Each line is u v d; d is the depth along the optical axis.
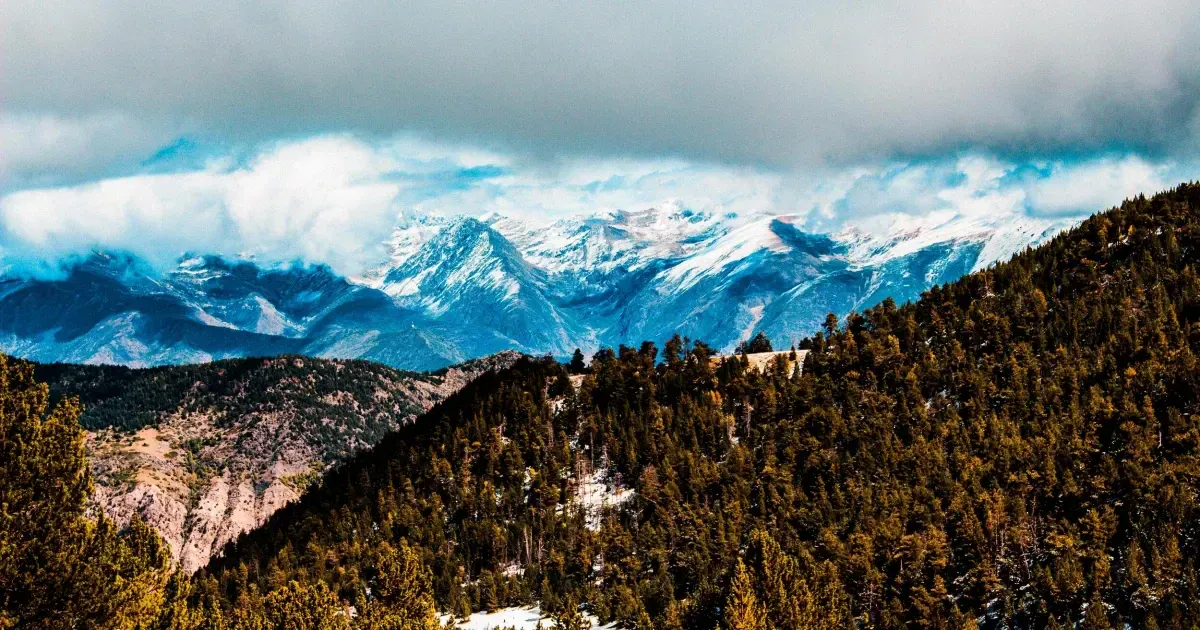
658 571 180.50
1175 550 141.00
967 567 159.38
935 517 170.75
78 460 55.03
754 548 150.00
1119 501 164.38
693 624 152.00
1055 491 171.25
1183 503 155.38
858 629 149.75
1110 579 145.00
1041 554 158.38
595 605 174.00
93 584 52.47
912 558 158.50
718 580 161.25
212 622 109.81
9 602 49.94
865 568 153.50
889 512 176.38
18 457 51.75
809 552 167.88
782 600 136.12
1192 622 132.62
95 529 55.97
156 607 61.59
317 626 143.88
